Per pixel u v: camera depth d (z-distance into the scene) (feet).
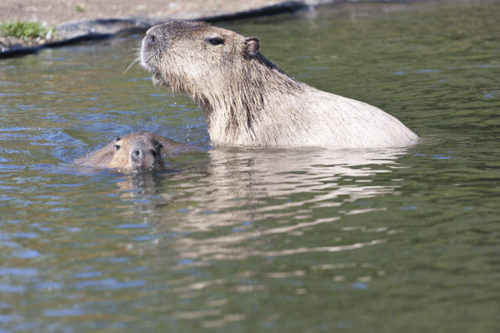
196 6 154.81
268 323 33.68
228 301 35.94
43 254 42.70
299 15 152.35
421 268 39.29
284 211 48.62
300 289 37.04
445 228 44.98
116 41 129.18
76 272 39.99
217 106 68.85
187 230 45.62
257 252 41.81
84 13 146.00
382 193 52.13
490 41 118.83
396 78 95.55
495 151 62.75
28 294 37.55
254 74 68.28
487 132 69.46
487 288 36.76
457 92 86.84
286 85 69.36
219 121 69.15
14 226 47.60
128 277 39.01
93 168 62.23
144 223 47.26
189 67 67.87
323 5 161.38
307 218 47.19
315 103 68.74
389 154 62.90
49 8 146.72
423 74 97.35
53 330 33.73
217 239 43.96
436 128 71.87
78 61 113.19
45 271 40.29
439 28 132.87
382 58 108.58
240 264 40.22
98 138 73.56
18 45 122.52
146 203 51.57
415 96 85.81
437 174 56.54
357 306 35.19
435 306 35.04
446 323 33.42
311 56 111.34
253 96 68.18
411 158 61.36
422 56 109.19
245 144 68.08
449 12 151.43
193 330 33.17
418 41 121.08
